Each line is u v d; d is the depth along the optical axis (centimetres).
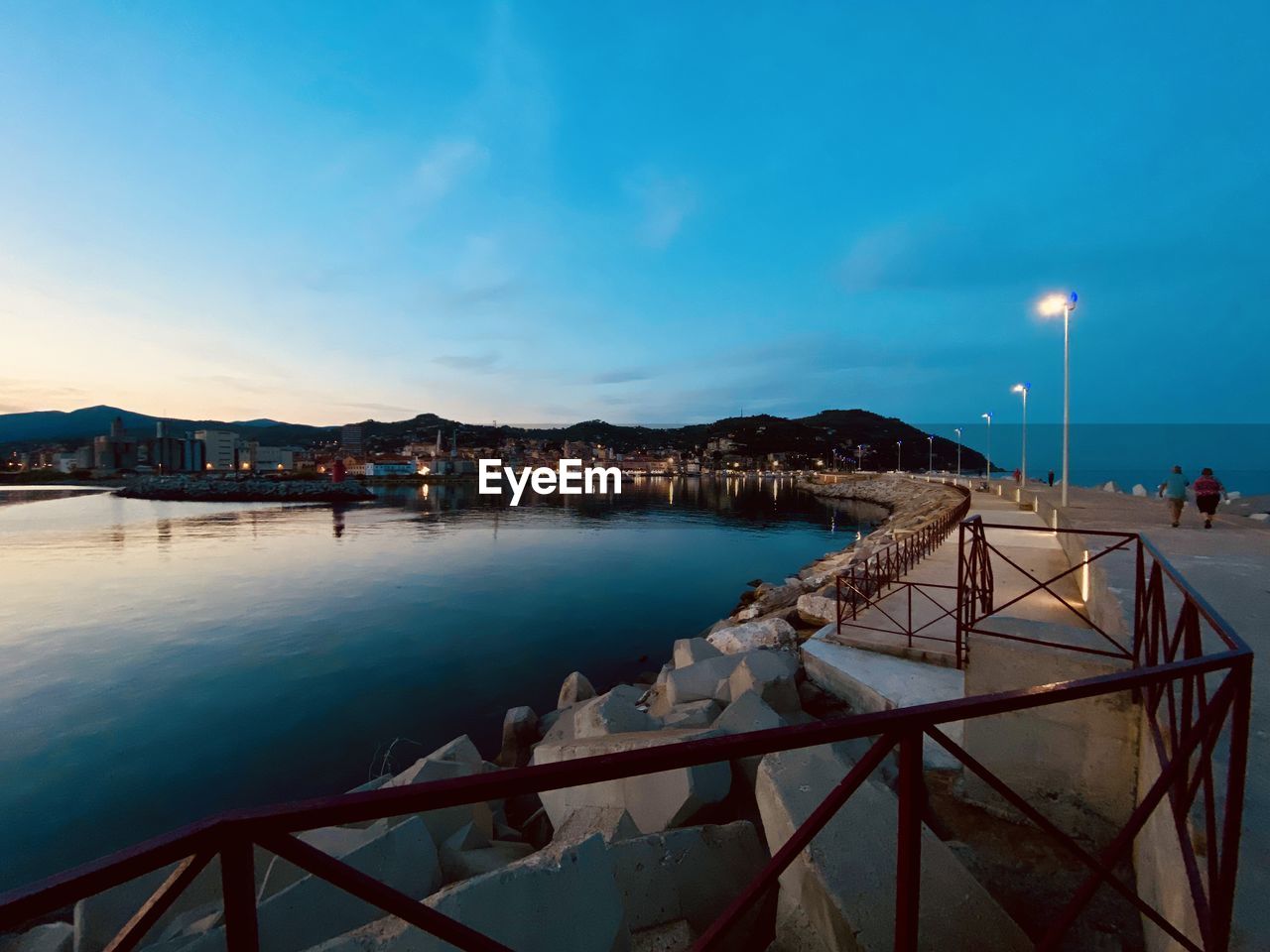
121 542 4688
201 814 994
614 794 547
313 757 1178
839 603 946
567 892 335
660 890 405
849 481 13362
